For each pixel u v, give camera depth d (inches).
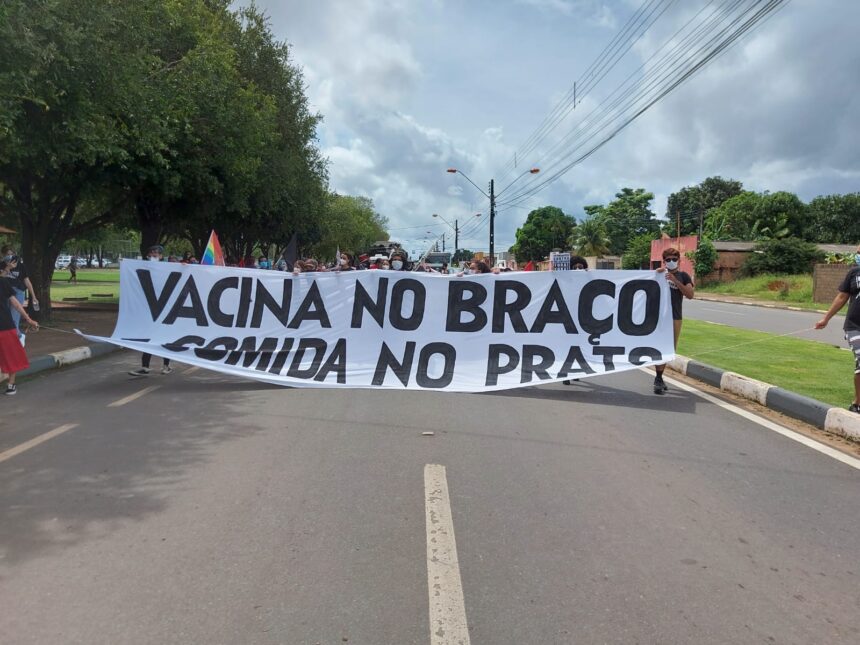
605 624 124.0
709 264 1937.7
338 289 370.9
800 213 2541.8
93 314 836.0
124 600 130.7
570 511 179.3
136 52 523.8
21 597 131.6
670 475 210.8
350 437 250.1
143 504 180.7
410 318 364.2
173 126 637.3
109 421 273.1
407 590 135.9
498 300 361.4
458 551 154.0
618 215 3565.5
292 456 225.0
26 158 499.5
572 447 240.7
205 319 370.9
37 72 365.4
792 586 139.8
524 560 149.9
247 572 142.6
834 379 359.6
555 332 354.3
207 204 850.8
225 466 213.6
